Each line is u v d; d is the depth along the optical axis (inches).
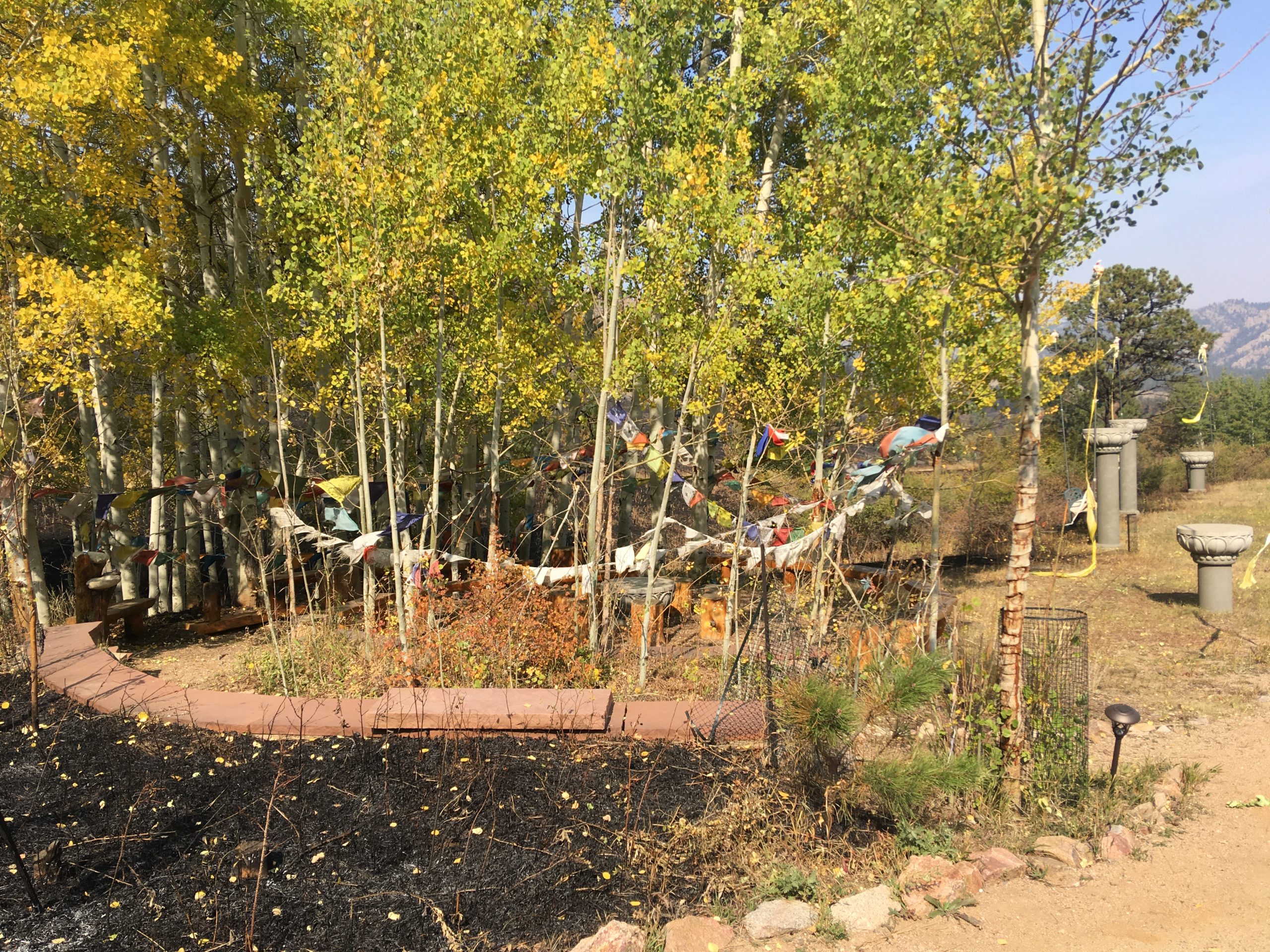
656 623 411.8
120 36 408.2
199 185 495.2
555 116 370.0
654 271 374.3
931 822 198.2
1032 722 219.0
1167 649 384.2
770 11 423.5
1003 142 207.5
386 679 307.1
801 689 188.5
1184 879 174.6
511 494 716.0
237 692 324.2
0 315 331.9
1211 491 1045.8
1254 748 257.9
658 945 146.1
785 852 178.9
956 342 375.9
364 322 374.0
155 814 192.9
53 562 713.6
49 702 272.2
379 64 364.8
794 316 374.3
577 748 225.5
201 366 480.1
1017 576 209.3
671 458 418.6
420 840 179.2
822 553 356.2
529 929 150.6
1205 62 183.0
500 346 398.9
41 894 160.7
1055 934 153.5
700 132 368.5
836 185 328.5
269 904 157.1
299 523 374.6
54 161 409.4
